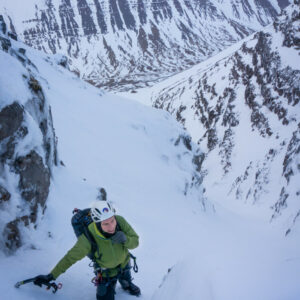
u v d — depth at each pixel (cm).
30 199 481
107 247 339
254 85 6975
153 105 11381
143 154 1617
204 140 7400
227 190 5728
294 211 3388
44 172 516
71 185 746
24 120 465
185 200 1572
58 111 1423
